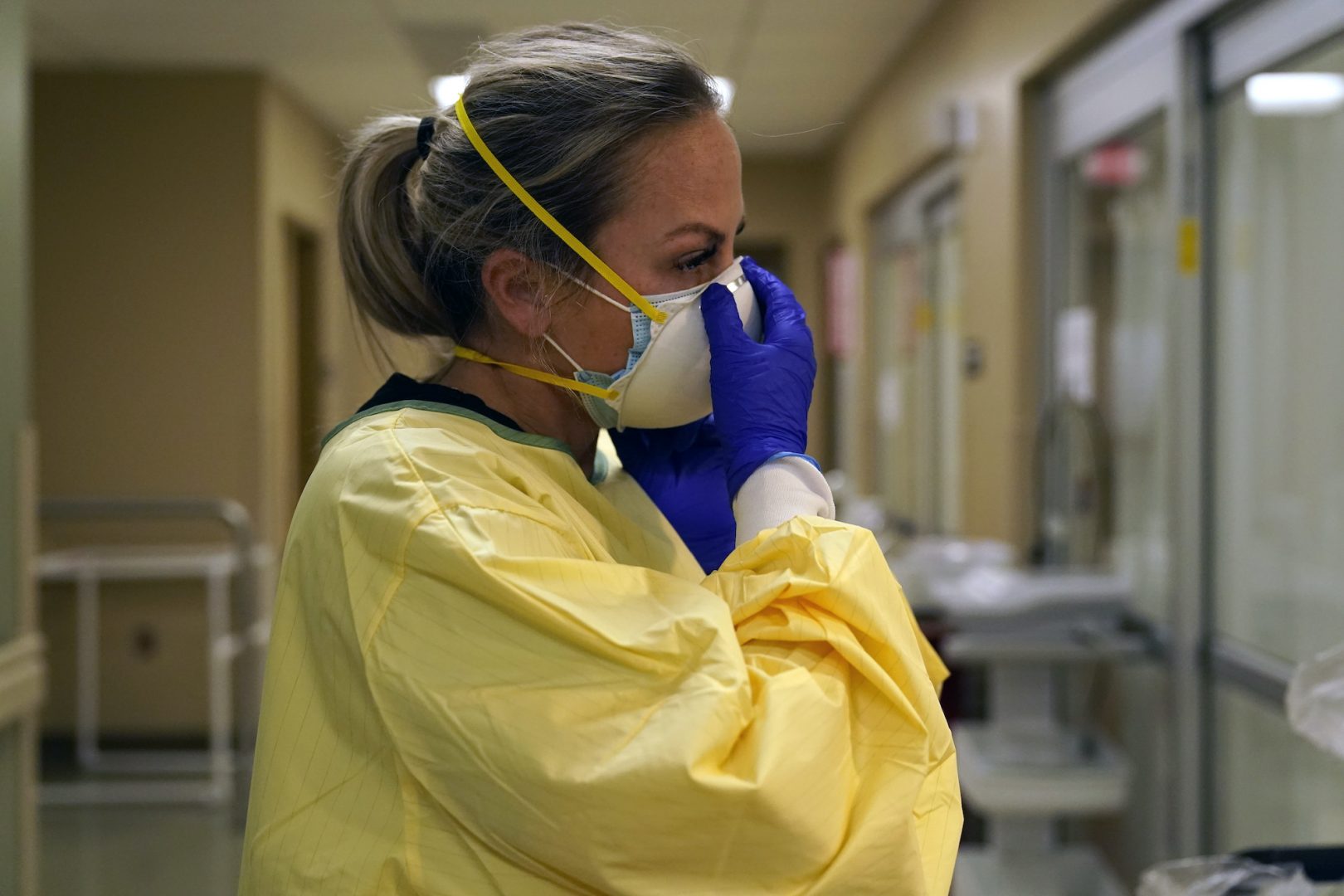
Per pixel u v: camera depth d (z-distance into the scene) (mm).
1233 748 2441
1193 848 2539
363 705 759
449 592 735
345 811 758
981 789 2682
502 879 713
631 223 867
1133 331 2875
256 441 5133
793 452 854
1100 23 2764
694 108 869
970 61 3904
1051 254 3412
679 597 746
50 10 4305
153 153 5117
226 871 3500
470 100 882
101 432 5117
